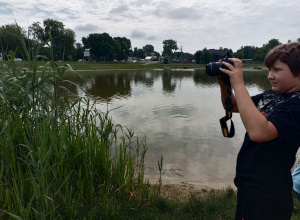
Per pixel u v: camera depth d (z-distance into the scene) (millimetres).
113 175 2879
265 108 1240
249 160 1193
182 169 4363
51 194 1909
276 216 1153
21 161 2295
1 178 2027
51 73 2746
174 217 2555
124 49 97188
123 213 2410
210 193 3381
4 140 2152
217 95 14688
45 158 1767
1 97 2559
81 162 2674
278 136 1023
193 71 55594
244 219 1218
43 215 1700
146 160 4688
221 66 1286
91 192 2518
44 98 2627
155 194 3094
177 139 6016
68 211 2121
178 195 3279
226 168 4492
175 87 19625
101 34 86250
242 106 1049
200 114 9078
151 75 36656
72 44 77312
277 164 1114
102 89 16609
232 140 6070
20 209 1648
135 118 8133
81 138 2766
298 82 1061
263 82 26453
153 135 6273
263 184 1133
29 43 2549
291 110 1008
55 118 2645
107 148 2947
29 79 2615
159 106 10562
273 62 1103
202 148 5477
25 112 2457
